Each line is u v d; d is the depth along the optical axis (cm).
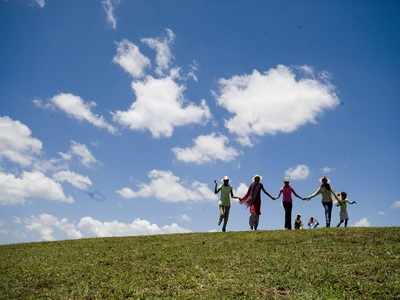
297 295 1473
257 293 1511
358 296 1456
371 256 1897
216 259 1938
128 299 1514
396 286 1523
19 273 1909
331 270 1708
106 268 1902
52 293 1619
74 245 2552
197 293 1536
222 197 2895
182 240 2473
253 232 2622
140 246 2361
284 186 2958
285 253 2000
